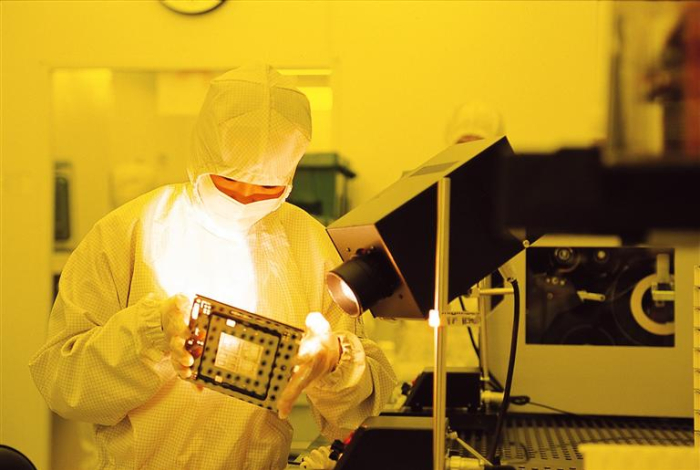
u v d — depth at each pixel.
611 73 0.62
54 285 2.67
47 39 2.65
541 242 1.69
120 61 2.63
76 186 2.66
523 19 2.52
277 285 1.35
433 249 0.87
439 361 0.83
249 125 1.21
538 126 2.52
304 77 2.60
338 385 1.17
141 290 1.29
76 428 2.60
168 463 1.26
